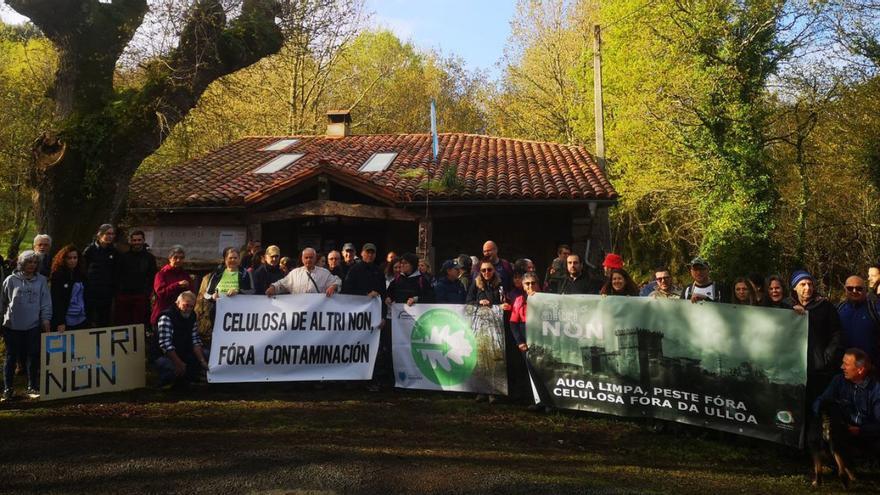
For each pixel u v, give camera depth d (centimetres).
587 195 1338
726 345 625
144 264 926
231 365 798
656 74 2106
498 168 1554
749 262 1788
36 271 753
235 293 816
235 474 516
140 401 744
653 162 2138
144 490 484
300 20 1270
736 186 1834
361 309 832
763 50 1888
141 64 1169
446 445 605
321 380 812
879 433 537
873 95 1892
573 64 2791
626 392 682
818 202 2042
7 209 1795
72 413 687
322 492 485
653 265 2567
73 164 1057
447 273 855
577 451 602
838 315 612
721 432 645
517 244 1524
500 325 778
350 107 3081
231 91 1337
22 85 1634
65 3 1071
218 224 1426
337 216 1466
